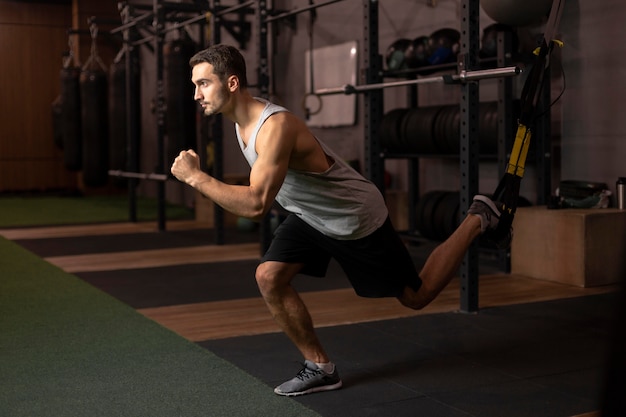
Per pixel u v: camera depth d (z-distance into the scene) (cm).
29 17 1284
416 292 260
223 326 375
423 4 638
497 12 493
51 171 1318
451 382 283
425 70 571
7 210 1020
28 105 1296
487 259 576
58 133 1216
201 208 880
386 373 295
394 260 256
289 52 830
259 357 318
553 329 364
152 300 440
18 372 297
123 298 446
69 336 354
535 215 495
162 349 331
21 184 1299
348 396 268
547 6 486
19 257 611
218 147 655
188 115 761
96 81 1000
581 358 314
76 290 470
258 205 231
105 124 1013
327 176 245
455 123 546
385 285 260
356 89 487
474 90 399
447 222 555
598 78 498
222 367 303
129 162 863
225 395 268
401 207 673
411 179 635
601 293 450
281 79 848
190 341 345
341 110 737
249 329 369
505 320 384
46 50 1300
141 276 523
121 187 974
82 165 1066
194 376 291
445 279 258
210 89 240
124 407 256
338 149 759
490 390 273
